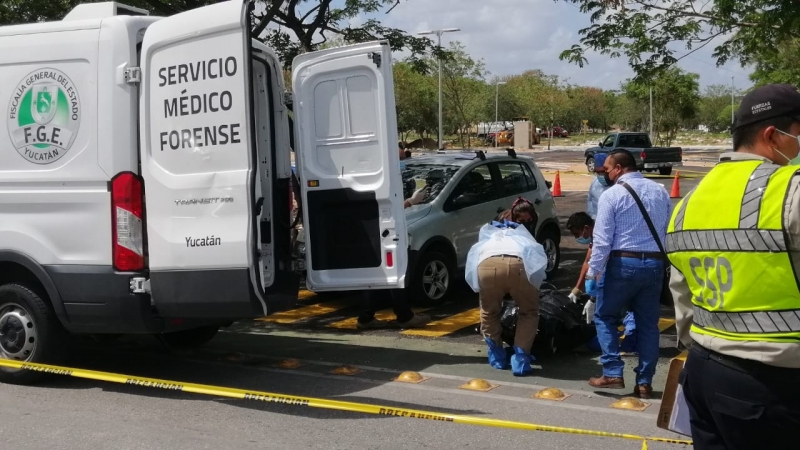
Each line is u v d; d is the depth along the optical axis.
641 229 5.53
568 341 7.20
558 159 46.78
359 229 6.83
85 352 7.43
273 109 6.45
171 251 5.54
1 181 6.03
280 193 6.52
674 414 2.97
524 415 5.47
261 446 4.83
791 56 14.15
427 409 5.61
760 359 2.34
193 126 5.48
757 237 2.34
